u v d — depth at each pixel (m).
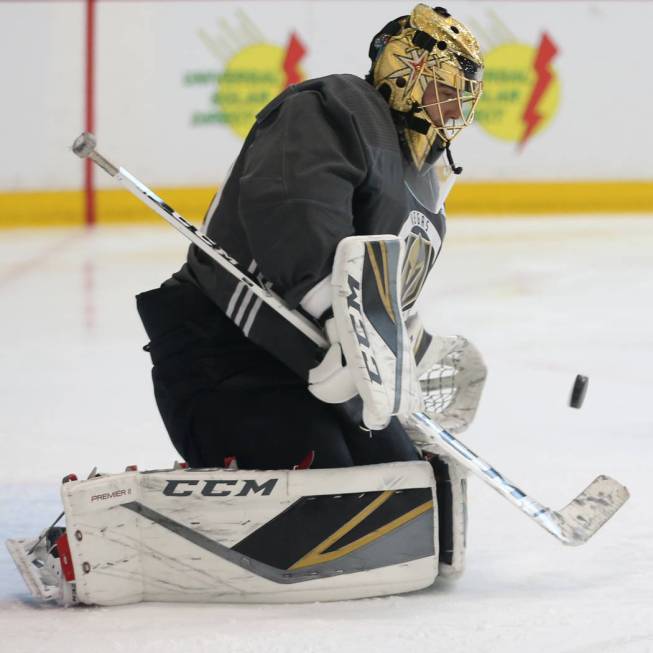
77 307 17.22
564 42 26.62
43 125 25.05
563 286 18.80
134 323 16.11
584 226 25.39
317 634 5.52
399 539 6.30
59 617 5.84
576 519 6.39
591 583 6.57
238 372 6.74
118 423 10.88
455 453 6.27
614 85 27.02
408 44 6.74
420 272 7.15
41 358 13.96
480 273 19.95
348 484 6.21
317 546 6.18
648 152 27.47
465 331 15.43
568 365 13.48
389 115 6.66
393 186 6.55
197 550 6.09
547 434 10.48
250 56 25.44
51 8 24.67
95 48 24.95
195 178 25.61
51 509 8.11
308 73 25.70
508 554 7.15
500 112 26.55
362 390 5.95
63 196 25.38
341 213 6.16
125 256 21.69
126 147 25.36
